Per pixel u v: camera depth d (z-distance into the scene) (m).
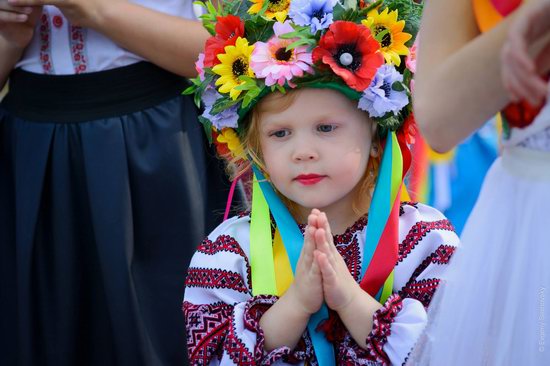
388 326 3.69
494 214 2.91
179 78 5.09
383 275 3.87
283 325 3.76
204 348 3.95
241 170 4.45
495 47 2.45
